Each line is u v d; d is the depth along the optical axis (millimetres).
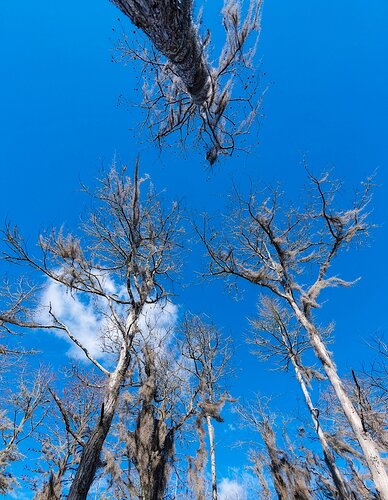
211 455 11883
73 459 8141
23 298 7895
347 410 7281
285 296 9742
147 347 7152
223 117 5215
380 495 6020
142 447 5707
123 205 7453
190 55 3615
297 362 12383
